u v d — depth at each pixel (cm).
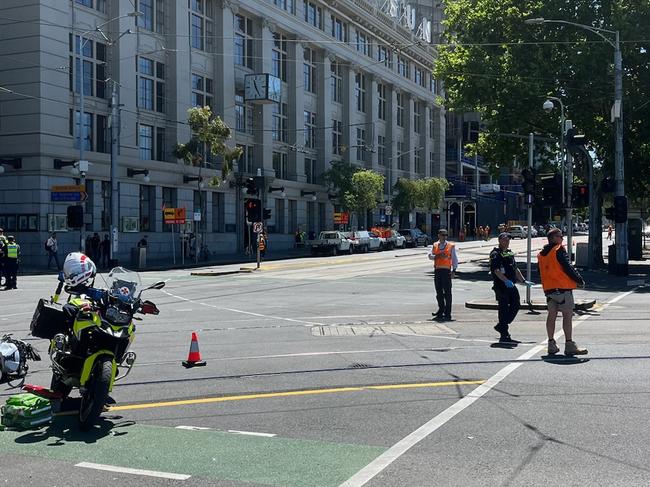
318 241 4953
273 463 569
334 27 6350
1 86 3675
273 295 2180
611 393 806
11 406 682
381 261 4128
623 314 1616
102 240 3962
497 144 3909
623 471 543
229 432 666
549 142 3803
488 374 922
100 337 684
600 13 3334
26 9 3622
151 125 4375
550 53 3412
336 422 696
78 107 3853
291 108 5756
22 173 3644
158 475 543
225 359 1058
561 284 1051
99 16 3988
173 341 1249
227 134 4347
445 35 3912
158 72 4444
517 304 1202
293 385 873
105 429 680
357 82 6800
